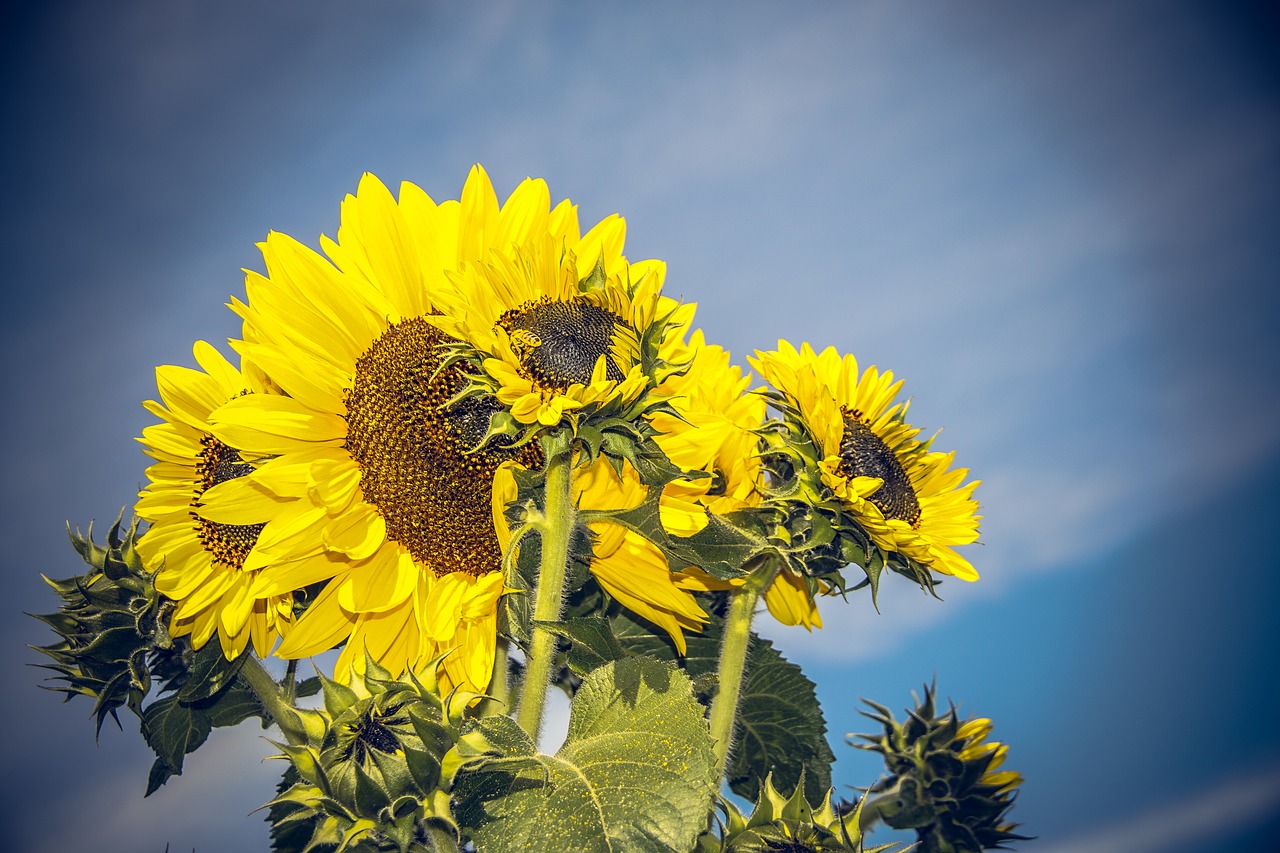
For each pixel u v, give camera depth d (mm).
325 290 943
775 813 917
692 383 977
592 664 935
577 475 929
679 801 873
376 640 936
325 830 852
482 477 930
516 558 928
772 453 965
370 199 952
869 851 916
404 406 933
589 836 863
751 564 986
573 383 879
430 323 917
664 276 961
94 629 964
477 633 931
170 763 988
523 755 870
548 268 911
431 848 879
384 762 845
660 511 934
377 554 940
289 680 960
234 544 979
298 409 941
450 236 956
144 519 988
